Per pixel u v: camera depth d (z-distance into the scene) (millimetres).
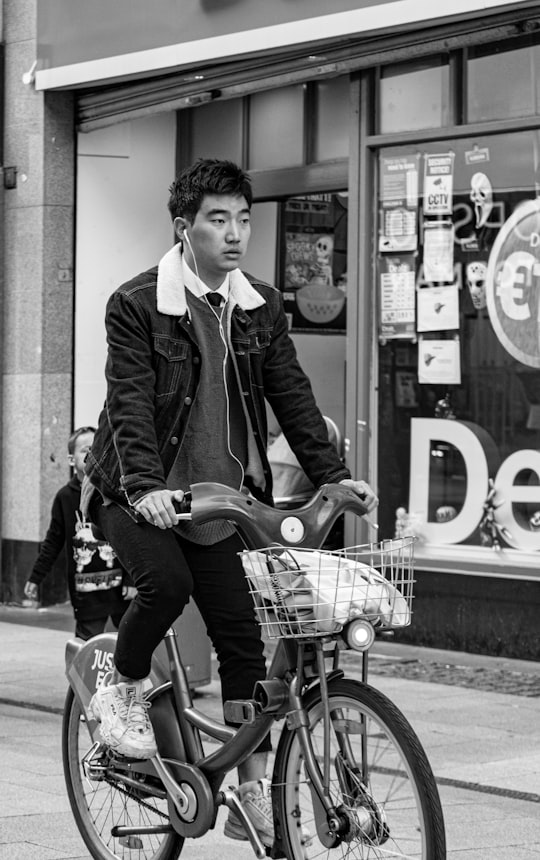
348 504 4855
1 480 14758
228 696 5109
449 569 11438
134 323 5051
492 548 11297
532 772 7621
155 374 5098
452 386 11570
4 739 8516
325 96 12969
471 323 11461
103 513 5148
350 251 12125
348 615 4379
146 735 5043
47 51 13883
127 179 14680
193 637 8781
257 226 13836
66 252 14477
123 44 13062
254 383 5215
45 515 14391
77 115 14438
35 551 14438
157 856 5305
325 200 13203
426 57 11578
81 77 13539
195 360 5105
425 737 8492
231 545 5176
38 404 14406
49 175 14359
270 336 5273
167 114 14641
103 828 5648
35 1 14242
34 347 14430
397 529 11844
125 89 13703
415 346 11773
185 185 5090
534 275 11039
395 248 11891
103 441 5133
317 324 13375
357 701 4484
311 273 13375
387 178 11945
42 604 14500
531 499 11078
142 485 4801
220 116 14094
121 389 4992
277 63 12172
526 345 11109
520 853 6043
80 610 8625
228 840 6254
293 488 11094
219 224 5059
